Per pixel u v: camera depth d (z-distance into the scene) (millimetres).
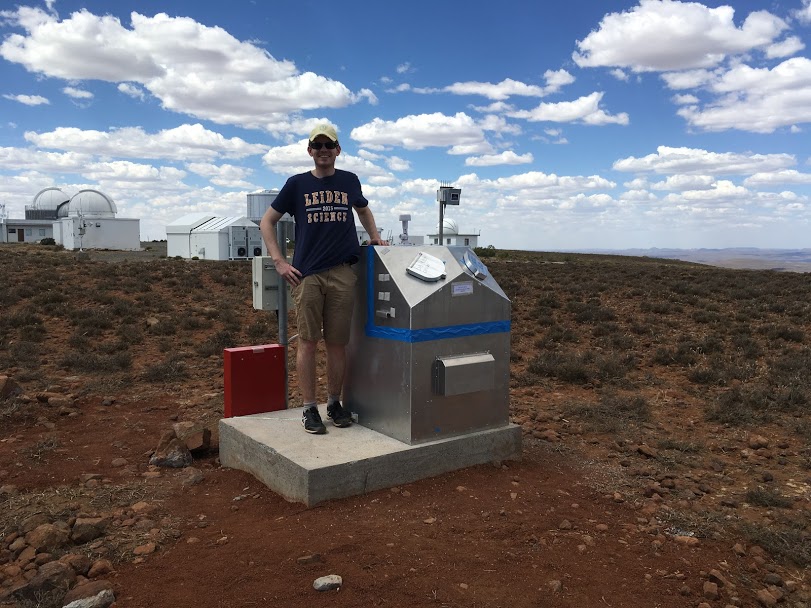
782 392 7680
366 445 4598
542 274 31859
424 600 2945
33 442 5785
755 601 3172
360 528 3734
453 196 8445
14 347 10133
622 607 2982
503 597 3008
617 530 3924
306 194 4656
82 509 4180
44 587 3068
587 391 8367
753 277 29109
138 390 8133
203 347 10711
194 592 3031
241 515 4082
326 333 4902
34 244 68500
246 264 34812
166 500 4379
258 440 4715
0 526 3898
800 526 4137
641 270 34781
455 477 4680
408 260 4793
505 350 5133
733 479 5145
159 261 35812
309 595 2969
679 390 8406
